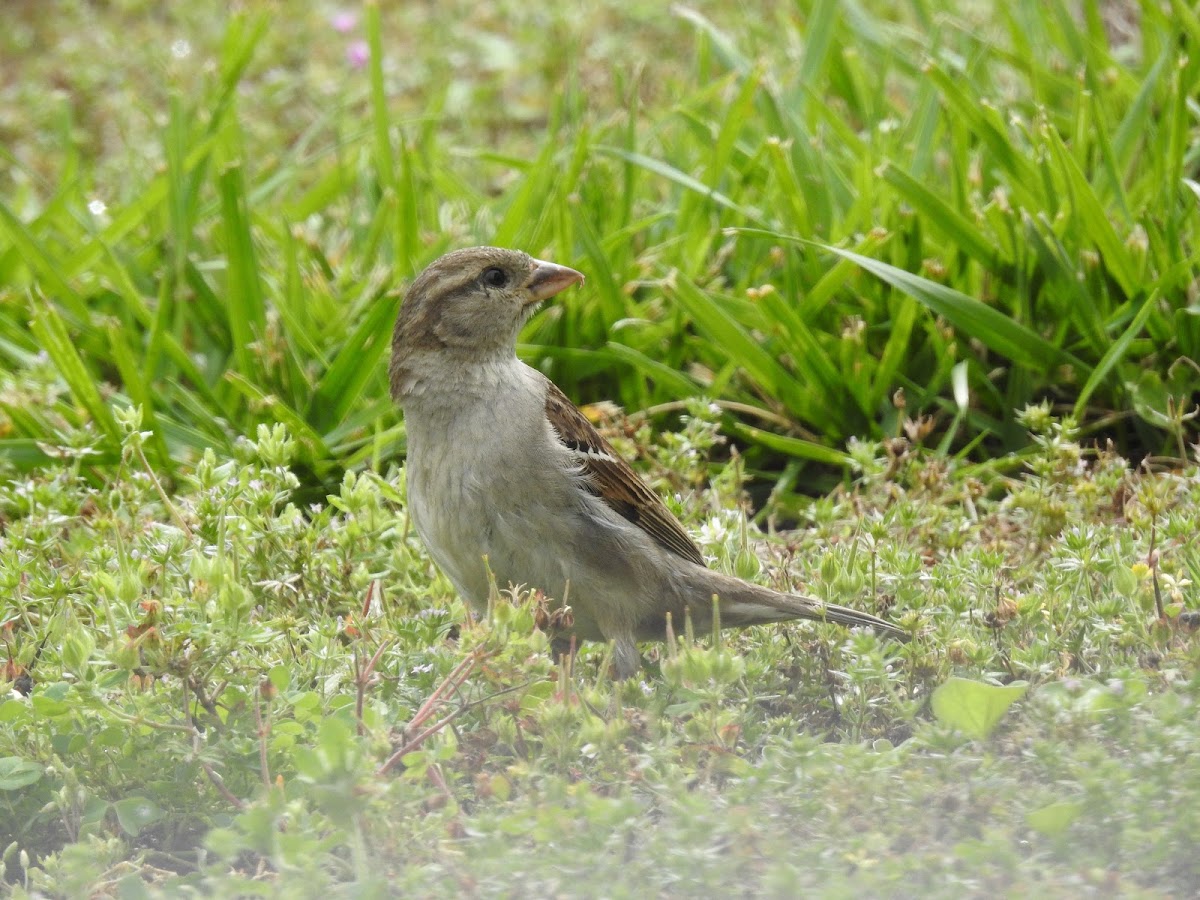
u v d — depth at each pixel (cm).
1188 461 1055
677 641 845
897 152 1357
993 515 989
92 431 1141
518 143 1781
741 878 574
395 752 683
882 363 1165
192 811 695
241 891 580
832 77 1490
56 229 1466
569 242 1265
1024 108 1398
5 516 1078
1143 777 602
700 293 1139
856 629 749
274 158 1666
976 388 1189
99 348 1266
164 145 1421
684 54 1931
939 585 828
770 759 628
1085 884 556
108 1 2206
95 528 948
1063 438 980
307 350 1202
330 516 1034
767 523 1142
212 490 884
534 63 1936
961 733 656
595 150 1321
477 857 582
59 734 702
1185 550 826
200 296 1280
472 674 714
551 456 812
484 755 700
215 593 728
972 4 1802
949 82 1217
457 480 813
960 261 1219
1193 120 1345
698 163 1427
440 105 1630
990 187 1311
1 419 1170
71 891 604
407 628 767
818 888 555
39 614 864
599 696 684
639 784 654
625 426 1100
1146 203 1200
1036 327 1191
